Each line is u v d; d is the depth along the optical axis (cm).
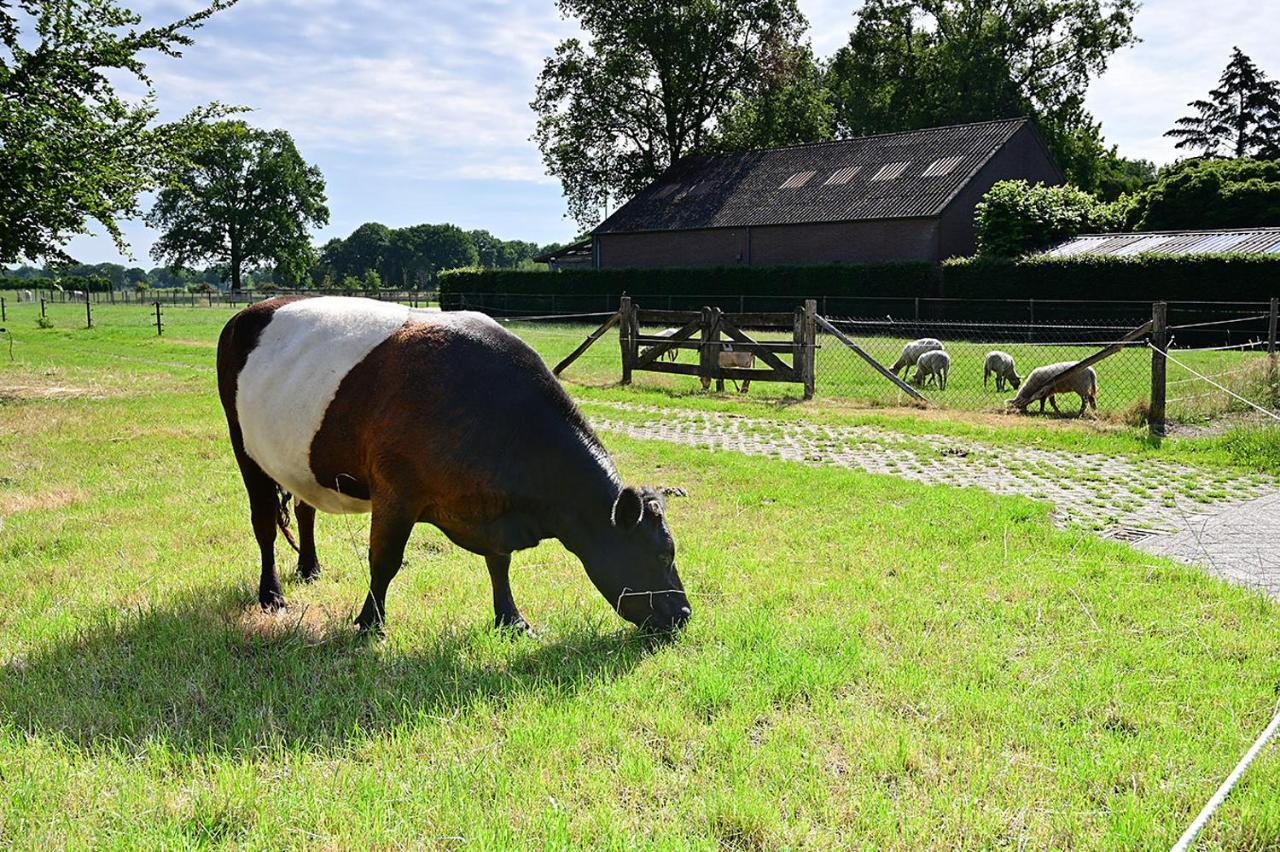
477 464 463
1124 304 2950
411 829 314
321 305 534
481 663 469
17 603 564
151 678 441
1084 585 586
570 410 489
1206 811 302
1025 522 744
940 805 332
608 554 476
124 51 1750
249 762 362
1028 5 5544
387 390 477
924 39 5950
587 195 5603
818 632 497
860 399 1551
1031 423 1279
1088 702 415
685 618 487
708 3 5072
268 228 8481
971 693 421
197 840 308
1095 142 5856
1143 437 1145
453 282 4906
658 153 5528
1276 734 386
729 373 1647
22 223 1697
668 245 4806
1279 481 917
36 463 1011
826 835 315
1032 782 352
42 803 332
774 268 3881
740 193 4731
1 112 1585
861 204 4147
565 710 408
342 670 459
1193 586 584
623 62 5078
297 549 624
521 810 328
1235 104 7444
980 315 3294
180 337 3142
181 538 718
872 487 877
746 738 383
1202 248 3025
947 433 1219
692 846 305
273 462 531
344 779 349
